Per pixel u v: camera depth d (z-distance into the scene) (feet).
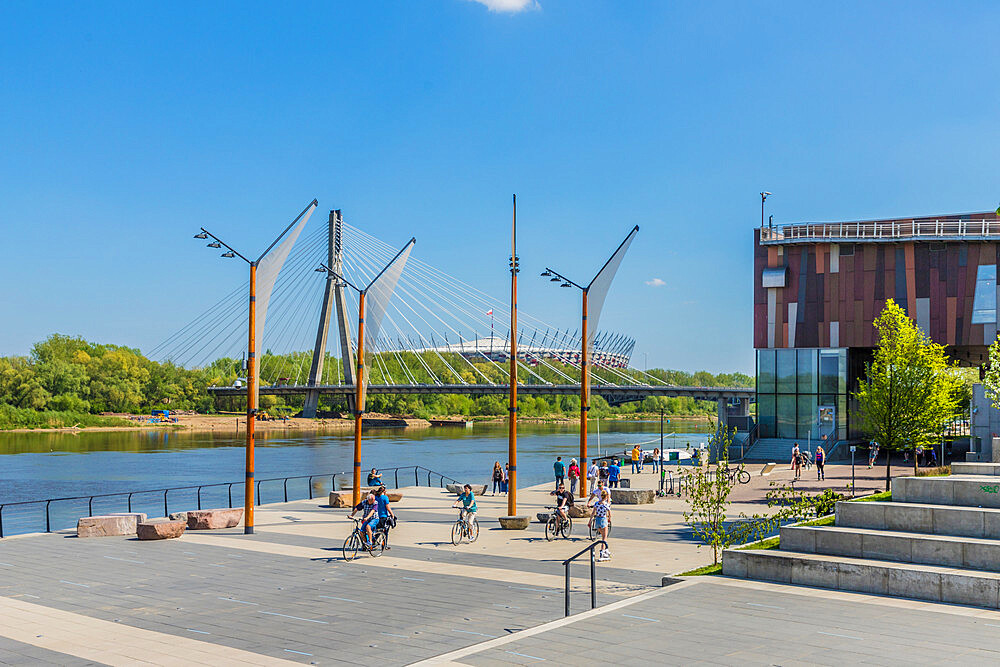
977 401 149.48
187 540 92.84
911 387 132.87
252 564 77.66
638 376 586.86
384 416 614.75
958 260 199.21
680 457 207.72
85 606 61.05
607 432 510.17
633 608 51.62
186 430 537.65
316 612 58.34
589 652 42.78
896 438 133.08
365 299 119.65
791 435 212.64
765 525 73.05
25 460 304.50
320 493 183.42
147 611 59.36
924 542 54.85
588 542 88.17
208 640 51.42
